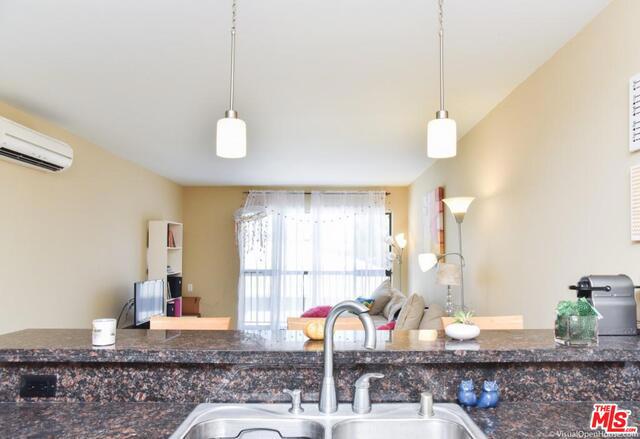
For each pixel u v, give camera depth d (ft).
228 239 24.90
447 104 11.07
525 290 9.40
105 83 9.78
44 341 4.80
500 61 8.58
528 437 3.58
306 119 12.31
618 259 6.40
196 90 10.18
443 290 15.99
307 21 7.12
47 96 10.59
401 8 6.73
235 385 4.42
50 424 3.84
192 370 4.42
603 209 6.75
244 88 10.04
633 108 5.99
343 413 4.10
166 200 22.30
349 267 24.16
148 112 11.79
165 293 19.29
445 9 6.75
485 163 11.88
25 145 10.55
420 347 4.52
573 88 7.58
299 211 24.52
